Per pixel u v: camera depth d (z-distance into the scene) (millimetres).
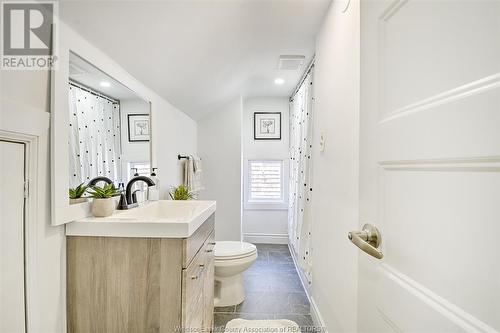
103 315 1103
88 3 1027
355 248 1224
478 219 430
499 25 400
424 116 555
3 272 806
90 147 1244
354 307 1236
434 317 515
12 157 827
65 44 1026
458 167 470
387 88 702
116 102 1486
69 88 1074
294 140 3436
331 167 1600
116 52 1369
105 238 1097
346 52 1343
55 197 969
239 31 1789
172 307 1099
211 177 3564
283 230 4098
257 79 3074
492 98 408
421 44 570
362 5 832
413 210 589
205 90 2590
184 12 1326
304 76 2770
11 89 824
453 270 477
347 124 1328
